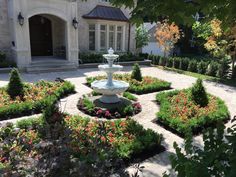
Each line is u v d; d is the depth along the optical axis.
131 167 4.82
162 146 5.80
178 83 13.33
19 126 5.88
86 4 17.73
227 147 2.53
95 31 18.06
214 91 11.77
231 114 8.44
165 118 7.02
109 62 8.62
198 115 7.29
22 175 2.48
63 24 17.09
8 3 14.17
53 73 14.47
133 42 21.05
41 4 14.30
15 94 8.49
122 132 5.90
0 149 3.02
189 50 29.67
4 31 14.59
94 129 5.70
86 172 2.53
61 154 2.75
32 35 17.23
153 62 20.50
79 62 16.73
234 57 14.62
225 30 3.33
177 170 2.58
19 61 14.12
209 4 2.61
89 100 8.75
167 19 2.64
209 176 2.36
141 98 9.95
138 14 2.71
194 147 2.91
